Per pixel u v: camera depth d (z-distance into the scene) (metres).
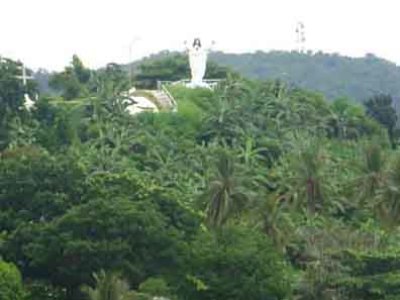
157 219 136.62
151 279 125.75
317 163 184.25
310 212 182.12
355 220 199.50
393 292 150.62
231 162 165.00
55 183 144.12
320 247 167.50
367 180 174.88
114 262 131.00
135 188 148.12
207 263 132.25
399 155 177.50
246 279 130.62
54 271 133.88
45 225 133.88
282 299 133.88
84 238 133.00
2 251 134.62
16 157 158.38
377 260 157.62
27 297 127.00
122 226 133.88
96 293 101.75
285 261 162.12
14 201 142.50
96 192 143.38
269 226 162.88
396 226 169.50
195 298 131.12
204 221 154.62
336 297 148.50
